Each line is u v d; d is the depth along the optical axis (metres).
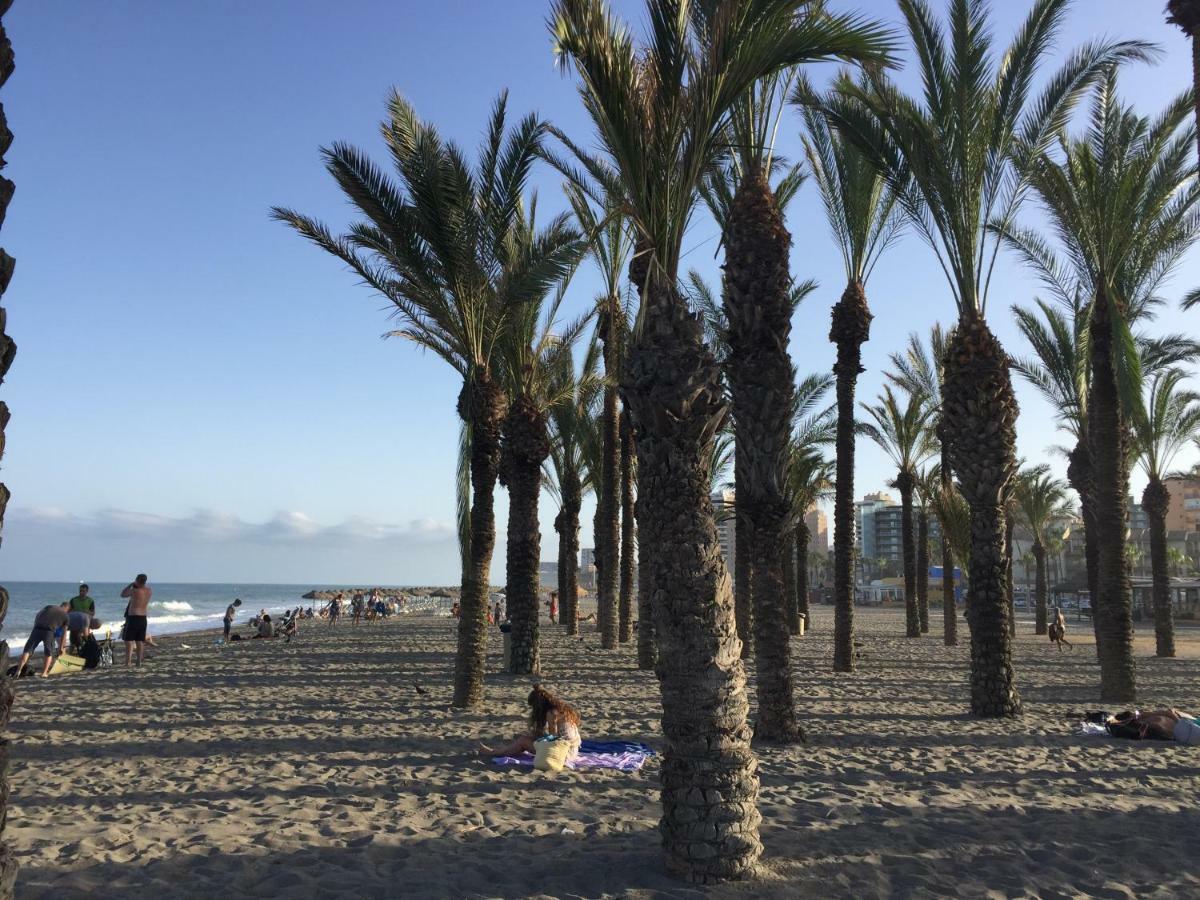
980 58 11.66
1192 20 8.29
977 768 8.27
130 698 13.45
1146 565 91.38
